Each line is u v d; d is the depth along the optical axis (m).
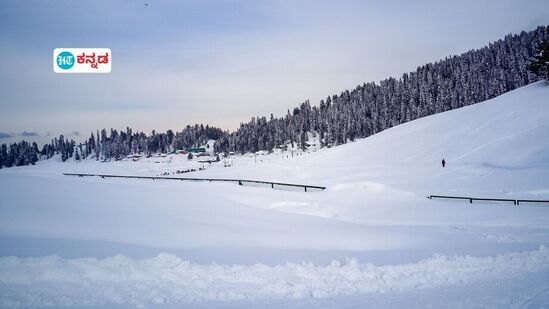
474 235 16.95
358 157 77.31
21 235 12.51
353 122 180.50
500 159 55.44
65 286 8.05
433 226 19.98
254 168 91.12
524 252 12.21
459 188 39.25
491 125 70.19
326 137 186.50
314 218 20.91
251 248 13.21
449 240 15.67
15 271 8.41
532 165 48.72
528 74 174.12
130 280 8.73
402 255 12.67
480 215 24.09
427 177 48.38
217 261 11.18
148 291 8.18
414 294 8.75
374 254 12.87
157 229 15.10
